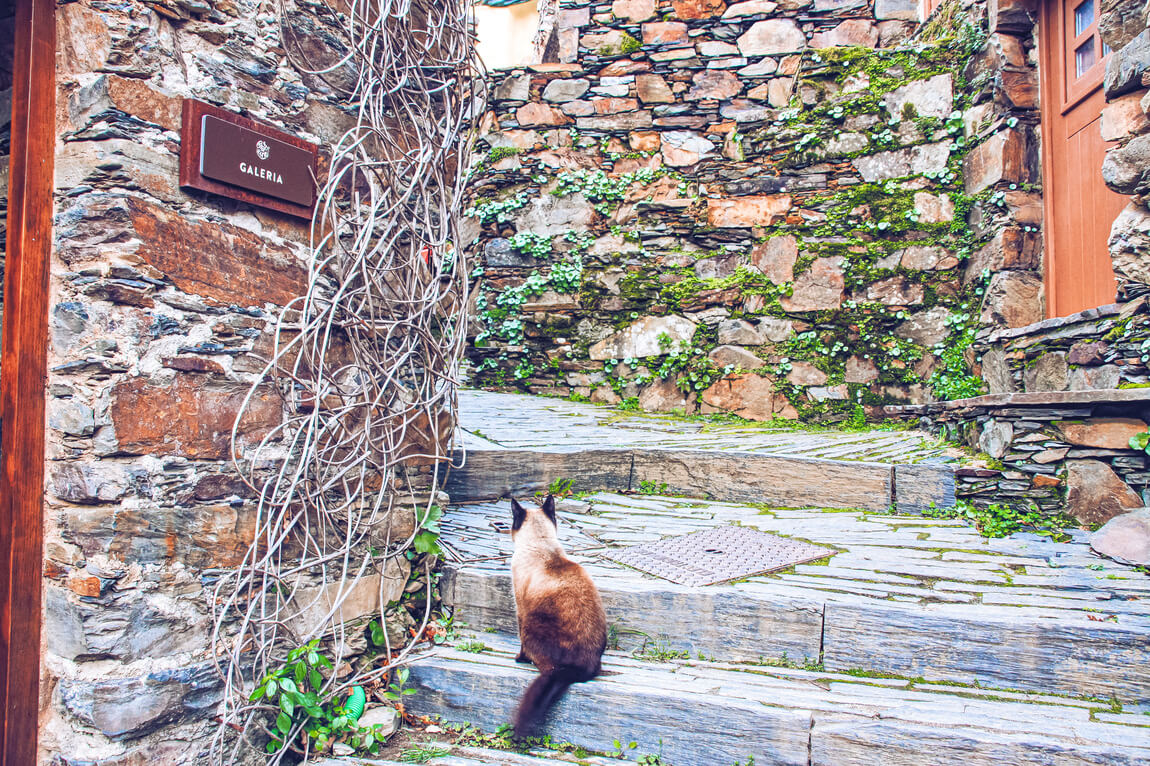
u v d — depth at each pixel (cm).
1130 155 384
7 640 212
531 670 270
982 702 241
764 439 581
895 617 266
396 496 311
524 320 817
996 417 434
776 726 230
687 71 792
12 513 212
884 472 436
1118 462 371
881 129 729
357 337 281
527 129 821
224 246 244
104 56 216
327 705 267
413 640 297
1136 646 242
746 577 311
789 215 751
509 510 433
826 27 788
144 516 220
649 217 790
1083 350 451
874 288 718
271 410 259
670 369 768
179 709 225
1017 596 286
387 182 297
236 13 250
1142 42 372
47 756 216
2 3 246
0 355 219
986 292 653
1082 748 206
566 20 821
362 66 281
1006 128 637
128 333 217
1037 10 635
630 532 394
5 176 246
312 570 271
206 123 234
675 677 263
